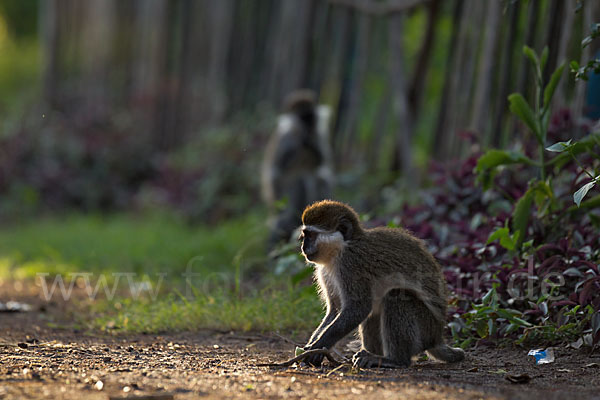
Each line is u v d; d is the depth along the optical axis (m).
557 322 8.63
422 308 7.87
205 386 6.50
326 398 6.07
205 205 20.66
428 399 6.06
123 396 6.03
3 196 24.34
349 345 9.02
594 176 9.38
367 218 11.59
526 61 12.30
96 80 29.59
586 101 11.43
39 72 38.72
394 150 16.91
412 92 16.58
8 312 11.55
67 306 12.03
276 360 8.06
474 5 14.38
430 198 11.62
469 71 14.30
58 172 24.91
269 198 17.78
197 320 10.17
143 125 26.55
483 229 10.55
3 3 48.59
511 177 11.38
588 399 6.26
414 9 16.83
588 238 9.52
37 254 16.89
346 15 19.23
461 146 14.27
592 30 9.33
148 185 23.83
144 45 27.56
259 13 23.12
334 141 19.88
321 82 20.52
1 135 27.45
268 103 22.25
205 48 24.91
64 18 31.28
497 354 8.49
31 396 6.04
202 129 24.44
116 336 9.62
